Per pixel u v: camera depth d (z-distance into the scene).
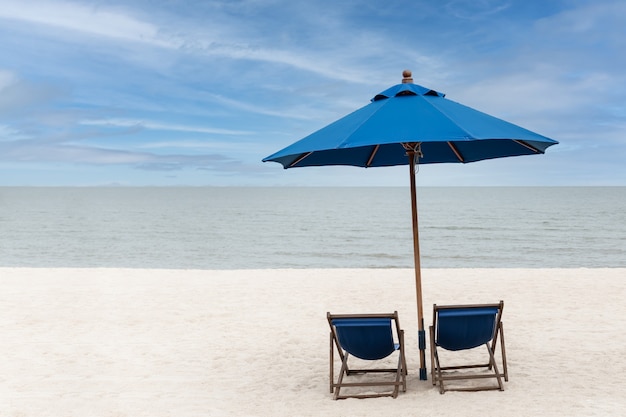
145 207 85.69
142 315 9.83
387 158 6.66
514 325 8.51
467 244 32.19
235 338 8.12
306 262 26.11
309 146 4.89
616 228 41.34
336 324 5.13
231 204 98.12
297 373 6.39
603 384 5.57
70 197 143.88
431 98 5.19
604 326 8.35
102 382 6.18
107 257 28.62
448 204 86.44
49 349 7.64
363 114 5.07
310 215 62.38
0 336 8.40
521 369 6.16
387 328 5.11
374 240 35.41
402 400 5.17
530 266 23.61
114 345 7.83
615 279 12.86
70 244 34.56
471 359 6.71
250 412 5.09
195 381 6.16
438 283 12.66
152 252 30.62
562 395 5.21
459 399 5.14
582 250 29.17
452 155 6.55
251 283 13.15
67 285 13.12
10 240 36.81
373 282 12.98
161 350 7.54
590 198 111.81
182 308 10.38
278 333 8.36
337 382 5.76
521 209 68.62
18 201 112.31
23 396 5.73
